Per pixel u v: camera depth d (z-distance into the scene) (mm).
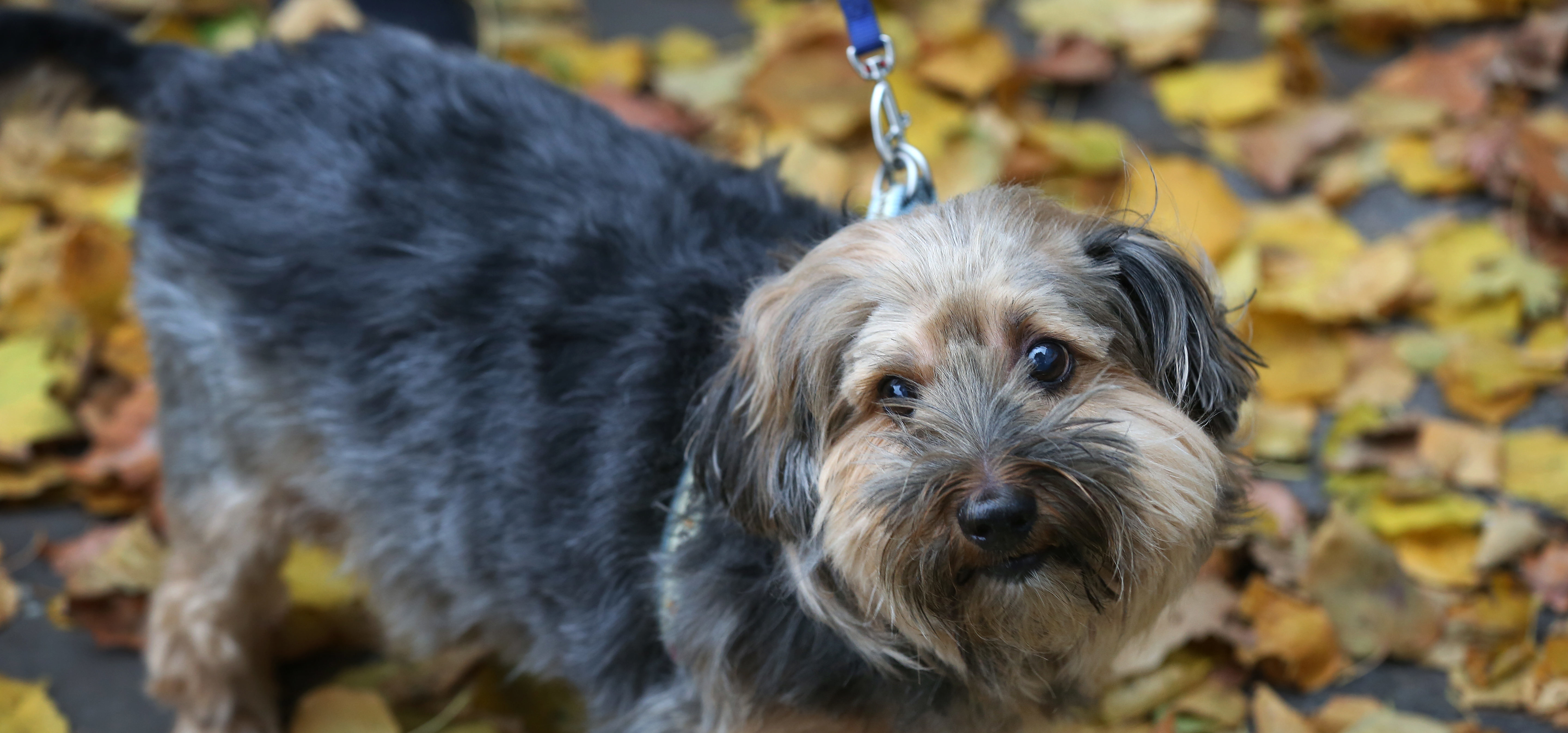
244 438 2799
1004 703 2238
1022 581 1952
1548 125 4188
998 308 1896
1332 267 3781
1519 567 3006
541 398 2357
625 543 2271
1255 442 3340
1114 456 1877
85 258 3756
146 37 4723
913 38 4691
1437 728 2639
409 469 2502
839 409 1991
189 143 2785
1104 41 4703
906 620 1977
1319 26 4824
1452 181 4055
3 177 4180
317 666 3139
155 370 2926
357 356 2504
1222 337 2119
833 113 4266
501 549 2422
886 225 2014
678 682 2297
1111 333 1975
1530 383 3381
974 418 1875
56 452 3555
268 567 2996
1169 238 2158
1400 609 2932
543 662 2543
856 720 2164
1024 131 4137
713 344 2270
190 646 2941
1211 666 2891
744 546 2154
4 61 2990
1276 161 4137
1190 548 2006
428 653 2791
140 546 3246
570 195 2512
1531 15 4703
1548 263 3760
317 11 4129
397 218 2521
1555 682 2742
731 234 2463
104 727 2938
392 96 2697
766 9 5012
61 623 3141
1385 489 3168
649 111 4391
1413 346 3580
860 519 1932
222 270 2652
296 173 2641
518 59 4598
